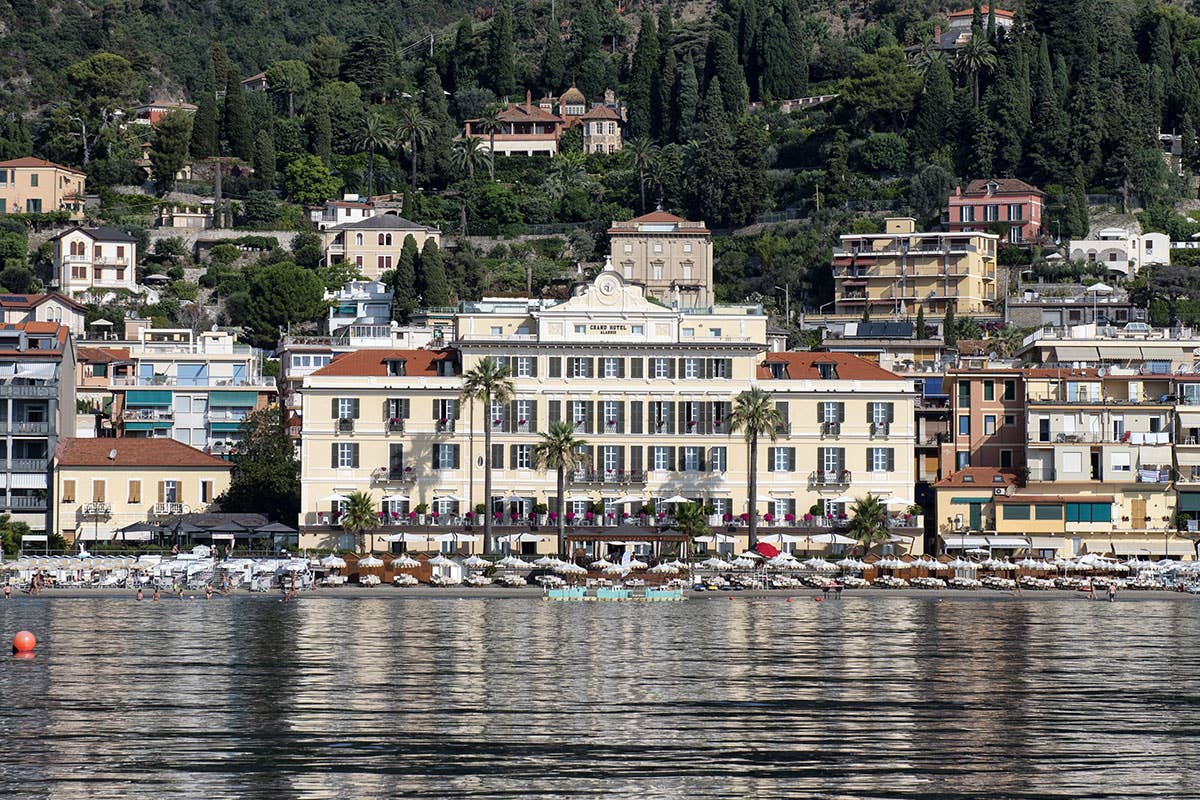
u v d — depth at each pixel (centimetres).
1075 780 19825
